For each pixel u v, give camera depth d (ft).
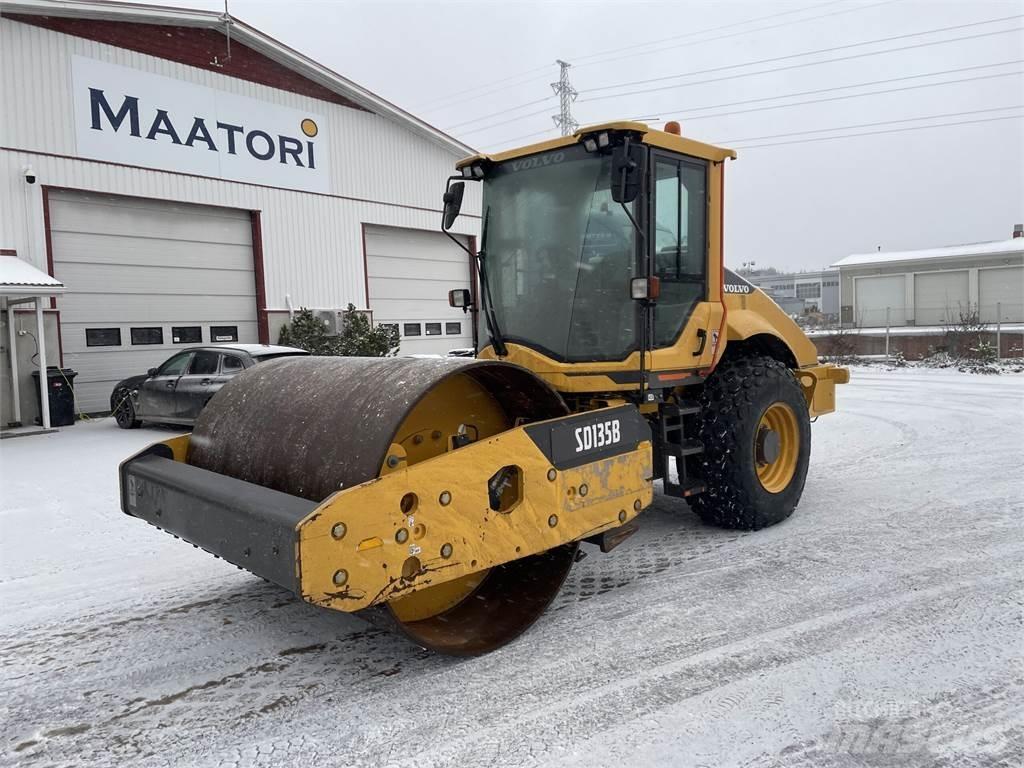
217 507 10.03
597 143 12.94
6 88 38.78
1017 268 100.63
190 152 46.68
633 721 8.78
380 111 58.03
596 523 12.08
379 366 11.37
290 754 8.35
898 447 26.43
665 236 14.26
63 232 41.52
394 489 9.27
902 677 9.65
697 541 15.93
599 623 11.76
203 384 32.94
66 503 21.04
